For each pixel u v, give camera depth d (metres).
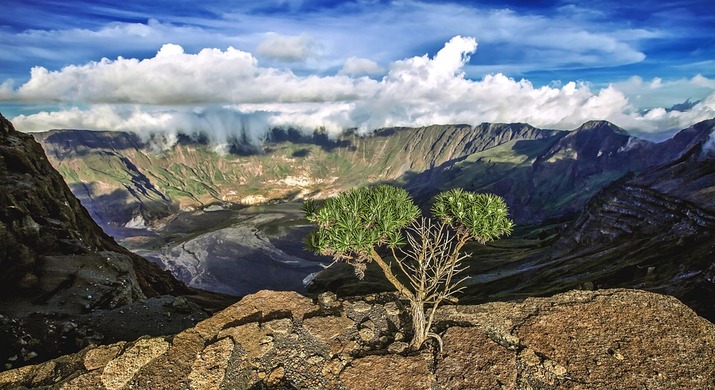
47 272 45.75
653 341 13.48
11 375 13.09
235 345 14.44
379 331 15.99
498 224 13.47
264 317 16.98
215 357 13.62
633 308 15.40
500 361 13.01
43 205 62.59
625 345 13.45
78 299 42.78
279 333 15.34
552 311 15.91
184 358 13.59
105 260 54.00
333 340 15.10
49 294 42.25
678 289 56.25
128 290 49.88
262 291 19.00
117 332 37.84
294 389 12.36
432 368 13.05
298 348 14.51
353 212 12.81
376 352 14.12
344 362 13.51
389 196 13.34
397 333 15.45
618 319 14.86
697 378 11.77
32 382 12.87
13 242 43.56
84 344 33.41
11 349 30.34
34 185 62.31
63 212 65.62
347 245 12.47
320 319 16.58
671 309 15.08
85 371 13.04
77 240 58.91
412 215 13.69
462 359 13.30
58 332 34.66
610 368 12.46
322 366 13.41
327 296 18.80
